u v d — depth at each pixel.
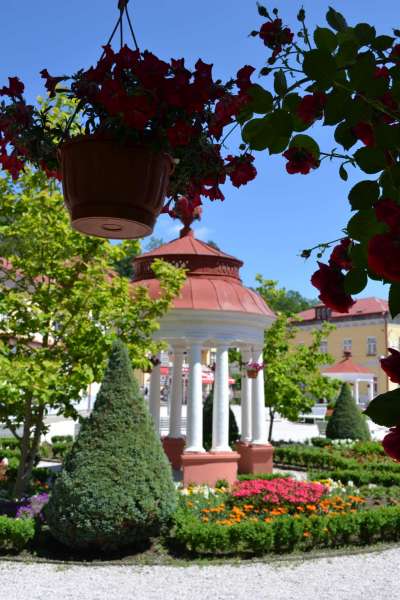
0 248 9.49
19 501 9.52
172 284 10.19
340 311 1.63
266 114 1.83
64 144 2.02
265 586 6.70
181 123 1.86
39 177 9.17
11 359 9.19
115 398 8.02
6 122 2.15
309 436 27.53
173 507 7.93
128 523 7.41
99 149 1.95
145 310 10.13
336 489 10.75
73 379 8.80
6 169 2.26
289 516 8.54
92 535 7.32
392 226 1.19
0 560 7.41
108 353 9.29
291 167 1.91
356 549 8.11
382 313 43.19
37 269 9.40
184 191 2.31
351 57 1.65
